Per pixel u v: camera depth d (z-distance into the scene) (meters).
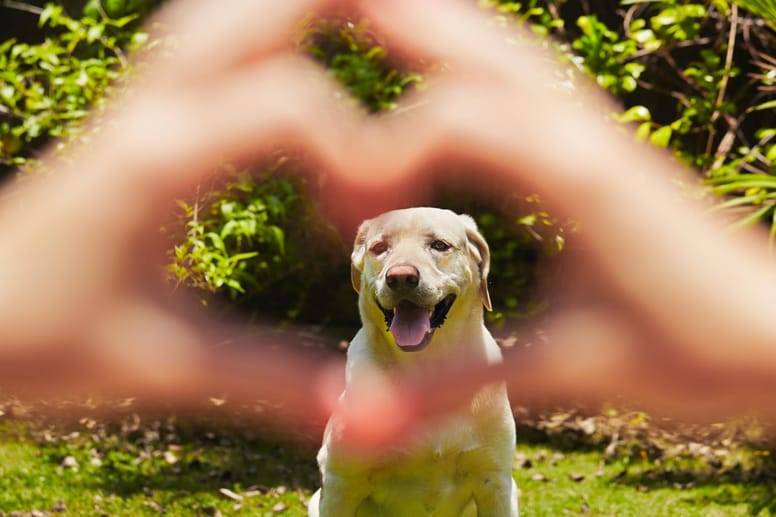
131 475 3.11
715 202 3.52
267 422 3.57
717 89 3.77
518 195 3.52
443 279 2.05
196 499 2.98
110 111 3.39
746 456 3.35
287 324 4.35
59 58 4.04
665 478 3.28
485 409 2.10
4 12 4.69
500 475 2.13
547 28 3.63
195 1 3.47
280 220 3.54
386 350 2.11
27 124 3.52
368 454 2.08
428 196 3.67
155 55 3.47
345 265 4.33
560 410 3.78
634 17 4.33
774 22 2.91
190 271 3.26
